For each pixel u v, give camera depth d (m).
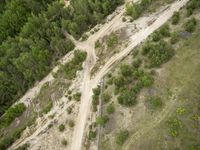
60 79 76.81
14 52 88.06
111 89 64.56
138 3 80.44
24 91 83.19
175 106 53.50
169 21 70.12
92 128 62.06
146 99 57.12
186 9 69.44
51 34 87.12
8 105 83.00
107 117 60.09
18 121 76.38
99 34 80.75
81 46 81.12
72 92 71.38
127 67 63.34
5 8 108.25
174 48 62.34
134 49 69.56
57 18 91.62
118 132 56.84
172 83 56.81
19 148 67.69
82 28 85.56
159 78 58.84
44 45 85.31
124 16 79.81
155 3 76.31
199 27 63.53
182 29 65.19
